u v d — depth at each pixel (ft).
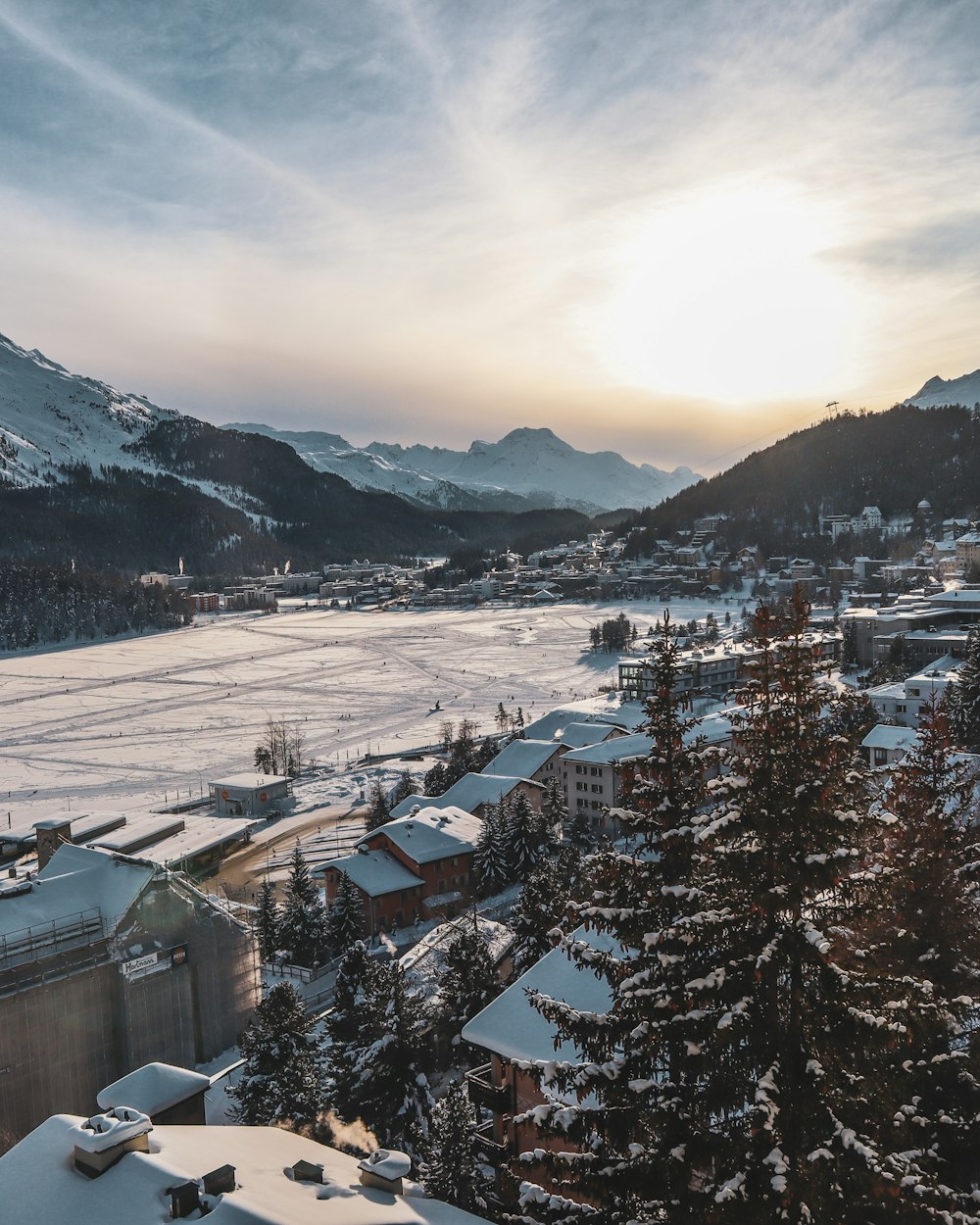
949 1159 59.67
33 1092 195.72
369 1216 54.60
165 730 655.76
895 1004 52.60
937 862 76.84
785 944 51.93
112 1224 49.62
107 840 376.89
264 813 451.12
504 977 209.05
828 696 56.49
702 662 572.92
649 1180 52.60
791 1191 46.52
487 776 391.45
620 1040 58.85
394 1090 153.58
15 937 199.41
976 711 276.62
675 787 61.46
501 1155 119.24
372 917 293.43
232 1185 53.78
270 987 253.03
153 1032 213.66
